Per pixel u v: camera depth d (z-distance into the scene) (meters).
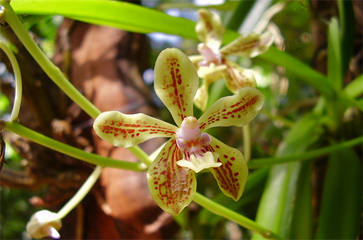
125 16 0.17
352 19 0.20
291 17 0.29
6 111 0.33
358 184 0.18
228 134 0.30
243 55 0.17
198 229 0.24
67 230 0.23
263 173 0.23
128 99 0.23
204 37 0.17
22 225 0.38
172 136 0.13
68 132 0.22
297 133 0.20
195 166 0.12
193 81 0.13
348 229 0.17
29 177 0.22
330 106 0.20
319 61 0.23
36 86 0.21
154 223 0.20
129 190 0.20
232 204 0.24
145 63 0.27
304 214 0.19
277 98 0.30
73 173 0.21
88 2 0.15
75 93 0.14
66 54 0.25
